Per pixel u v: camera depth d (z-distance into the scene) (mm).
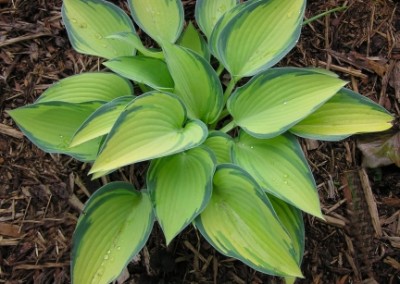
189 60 417
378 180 486
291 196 387
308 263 463
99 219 402
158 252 455
